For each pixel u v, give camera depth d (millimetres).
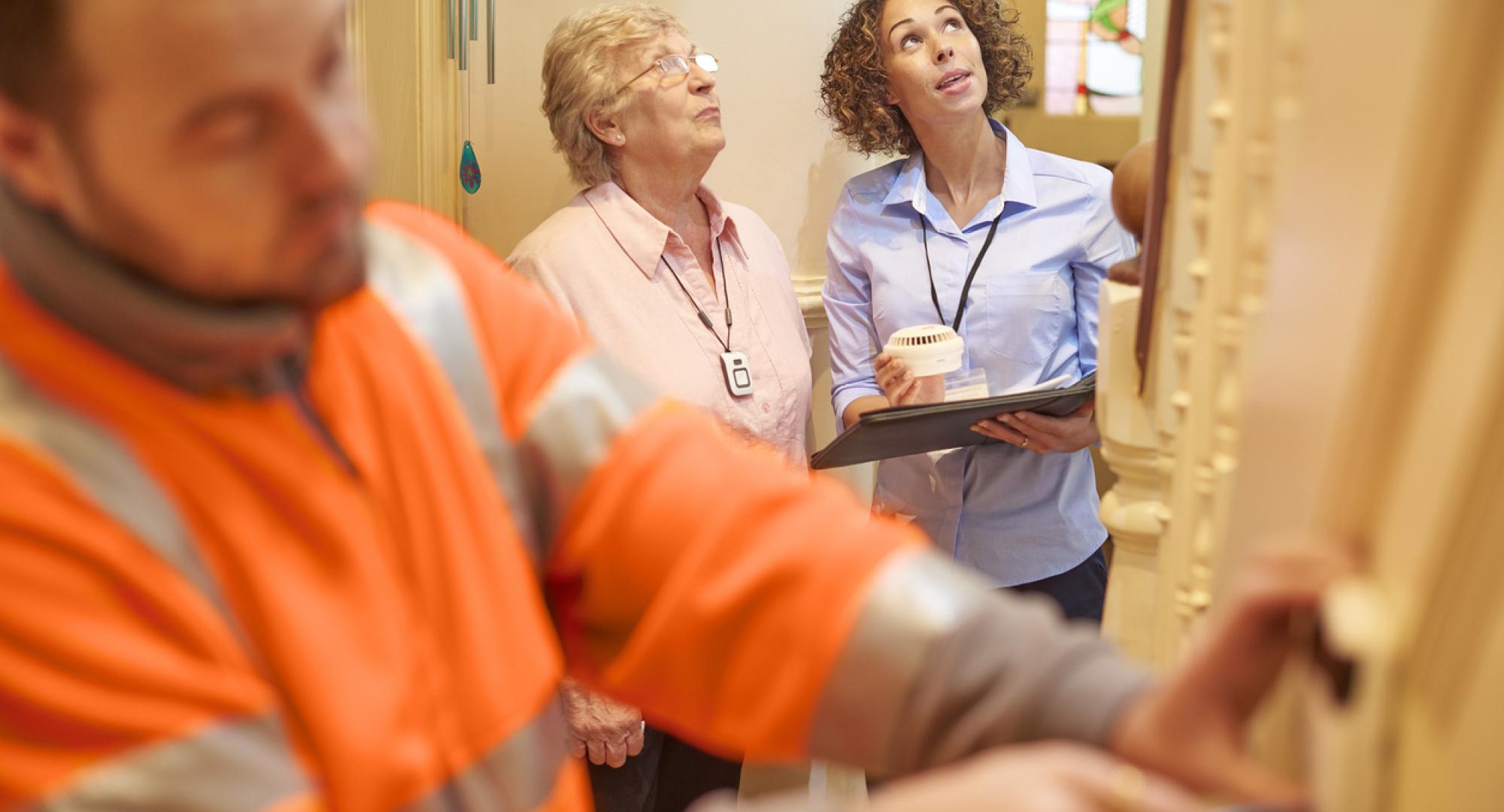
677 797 2166
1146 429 976
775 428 2246
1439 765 300
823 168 2729
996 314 2330
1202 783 464
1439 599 298
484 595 586
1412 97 296
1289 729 420
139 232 462
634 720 2053
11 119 458
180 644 470
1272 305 455
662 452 676
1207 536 810
